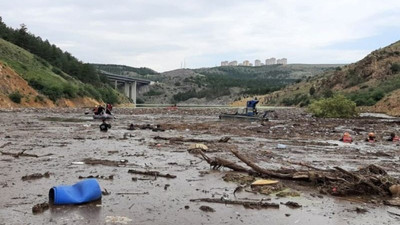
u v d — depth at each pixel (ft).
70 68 423.23
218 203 28.19
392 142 75.87
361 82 375.25
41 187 31.01
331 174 35.09
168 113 209.15
